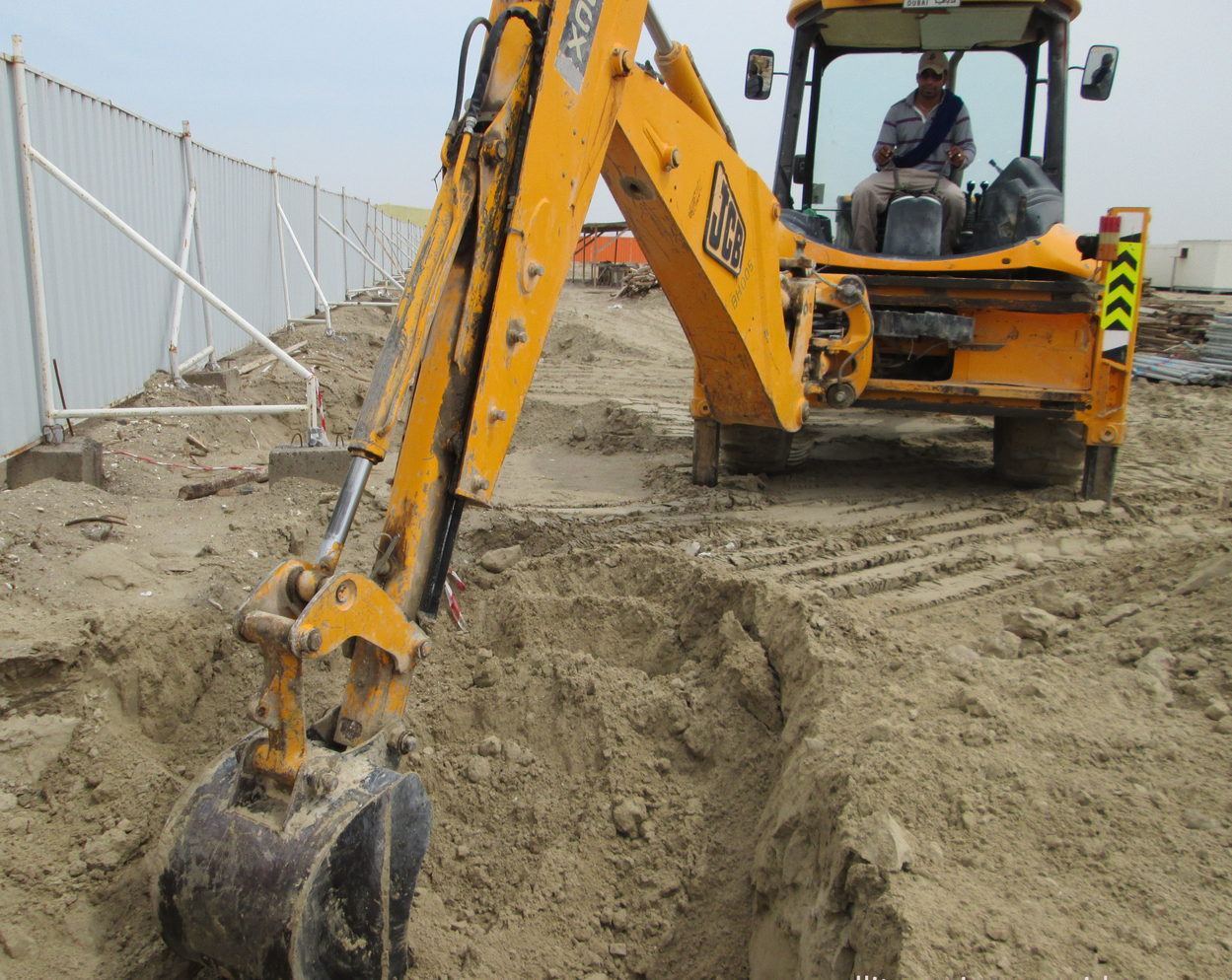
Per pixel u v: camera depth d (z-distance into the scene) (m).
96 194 6.68
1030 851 2.22
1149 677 3.12
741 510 5.75
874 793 2.45
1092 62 5.76
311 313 14.88
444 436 2.48
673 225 3.80
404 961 2.27
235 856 2.01
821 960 2.18
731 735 3.34
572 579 4.32
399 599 2.40
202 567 4.12
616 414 8.86
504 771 3.39
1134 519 5.64
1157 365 13.95
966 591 4.32
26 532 4.16
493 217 2.50
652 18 3.49
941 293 5.64
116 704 3.23
